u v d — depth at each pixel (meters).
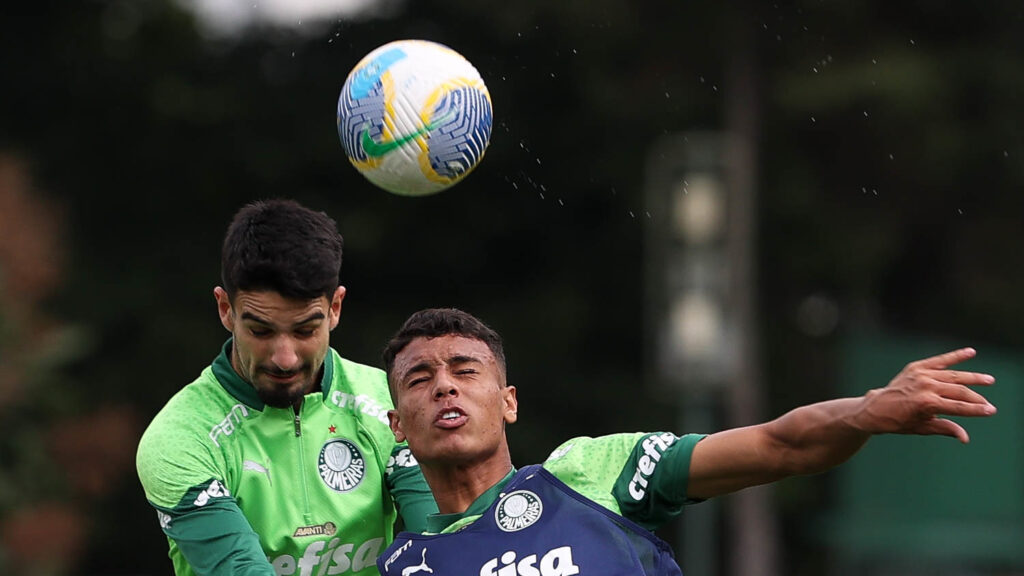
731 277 59.16
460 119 20.27
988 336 95.44
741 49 86.44
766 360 91.81
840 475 88.12
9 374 66.94
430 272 93.62
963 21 91.12
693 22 86.12
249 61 93.38
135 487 86.94
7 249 73.06
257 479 20.03
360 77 20.48
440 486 19.27
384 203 92.25
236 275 19.09
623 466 18.98
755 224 86.88
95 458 76.12
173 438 19.77
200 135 93.62
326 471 20.33
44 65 93.69
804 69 86.88
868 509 79.56
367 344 89.94
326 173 93.69
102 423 76.88
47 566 67.94
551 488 18.89
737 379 83.50
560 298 92.88
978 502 76.62
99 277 92.19
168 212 95.12
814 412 18.09
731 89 86.81
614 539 18.55
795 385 92.94
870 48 88.44
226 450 19.98
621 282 93.94
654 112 88.81
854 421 17.75
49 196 89.81
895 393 17.53
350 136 20.53
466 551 18.83
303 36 92.75
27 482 67.94
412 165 20.31
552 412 91.50
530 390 91.25
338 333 90.69
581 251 94.25
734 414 83.69
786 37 87.00
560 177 92.19
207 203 95.38
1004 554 76.25
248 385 20.14
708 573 62.72
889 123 87.25
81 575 86.94
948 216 93.00
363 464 20.52
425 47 20.64
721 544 89.25
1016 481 76.38
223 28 94.38
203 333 91.56
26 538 67.88
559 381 91.12
